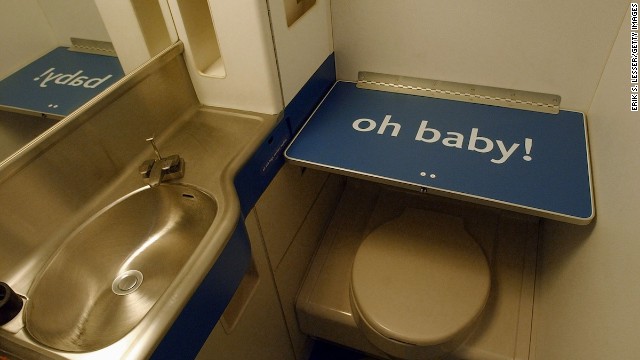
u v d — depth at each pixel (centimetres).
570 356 77
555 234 119
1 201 68
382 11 116
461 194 89
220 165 90
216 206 81
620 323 56
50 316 69
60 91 79
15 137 73
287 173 115
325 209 153
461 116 114
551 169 93
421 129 110
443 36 113
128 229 87
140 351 56
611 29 94
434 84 123
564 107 111
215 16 91
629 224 61
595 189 87
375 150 104
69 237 78
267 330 120
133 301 80
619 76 85
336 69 135
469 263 117
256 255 105
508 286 128
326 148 106
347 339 134
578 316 78
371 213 155
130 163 92
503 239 142
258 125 100
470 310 106
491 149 101
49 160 75
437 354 108
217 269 71
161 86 97
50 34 77
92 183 84
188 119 106
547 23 100
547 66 106
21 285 71
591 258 79
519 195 87
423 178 94
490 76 115
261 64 94
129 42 93
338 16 122
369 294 112
